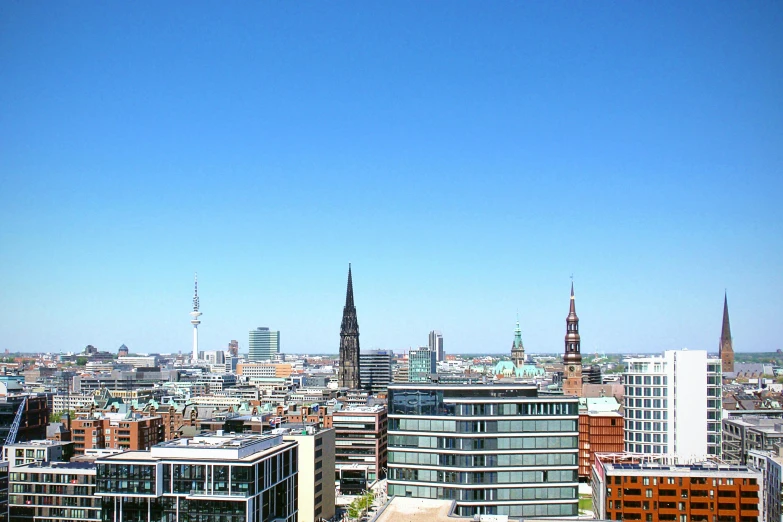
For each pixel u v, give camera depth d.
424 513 183.62
